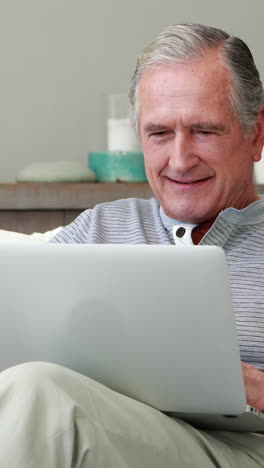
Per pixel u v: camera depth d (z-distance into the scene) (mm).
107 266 1486
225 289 1477
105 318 1508
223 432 1733
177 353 1514
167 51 1909
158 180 1954
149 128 1920
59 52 3605
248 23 3641
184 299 1484
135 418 1465
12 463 1334
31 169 3275
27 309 1526
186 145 1890
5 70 3588
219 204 1944
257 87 1950
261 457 1708
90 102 3631
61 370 1426
